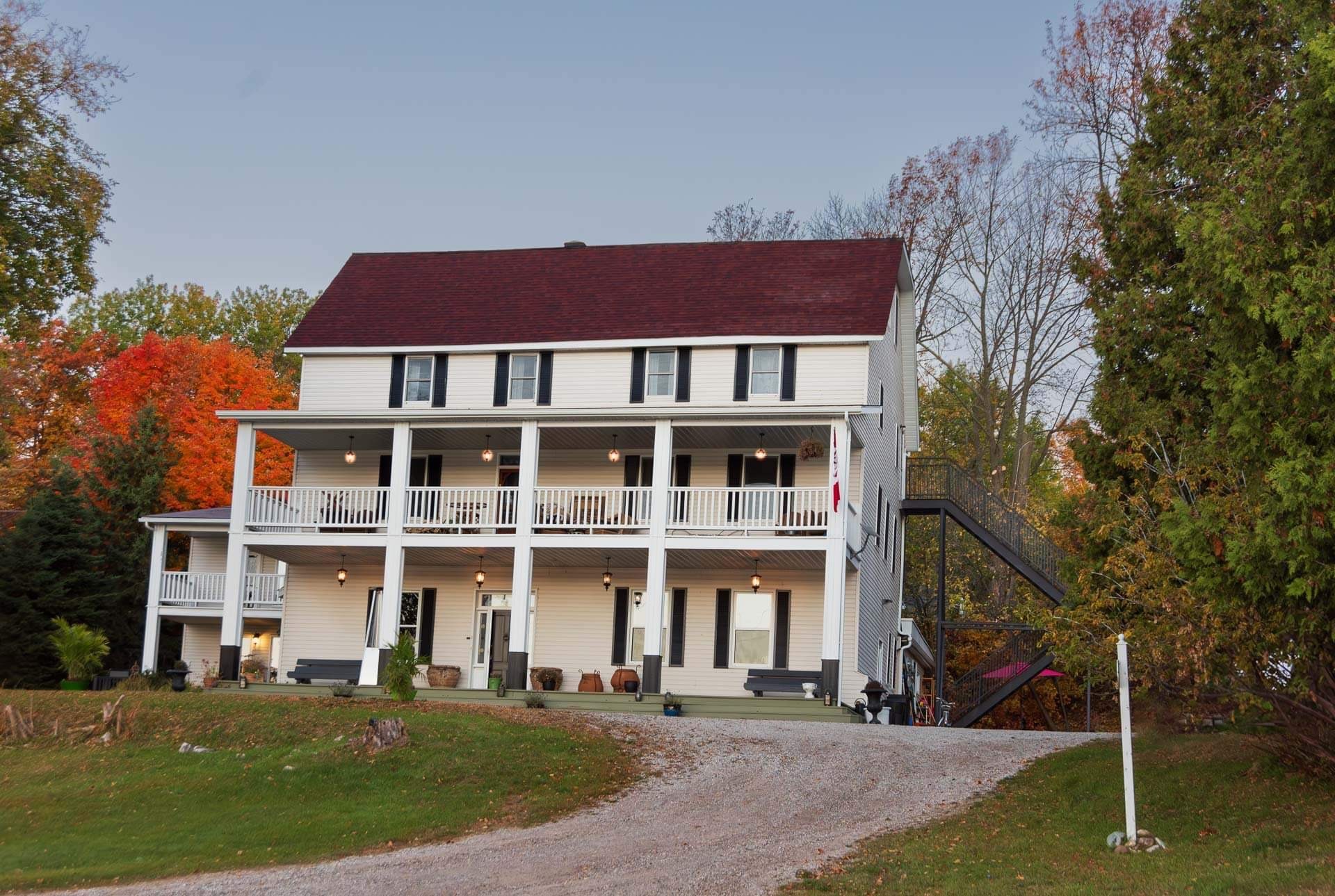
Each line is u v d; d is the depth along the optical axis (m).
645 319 33.31
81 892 13.84
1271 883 11.59
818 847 15.14
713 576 32.28
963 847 14.82
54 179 33.31
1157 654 14.97
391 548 31.09
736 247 35.97
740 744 22.02
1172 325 18.88
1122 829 15.10
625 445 32.66
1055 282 44.75
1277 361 14.16
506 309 34.84
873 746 22.11
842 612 28.47
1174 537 13.96
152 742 21.41
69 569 40.12
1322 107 14.27
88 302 61.62
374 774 19.30
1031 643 34.75
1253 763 16.92
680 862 14.53
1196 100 19.66
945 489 37.50
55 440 52.84
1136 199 19.83
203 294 62.41
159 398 50.59
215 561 37.34
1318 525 12.68
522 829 16.83
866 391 31.38
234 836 16.33
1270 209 14.07
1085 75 40.62
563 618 32.88
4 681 37.09
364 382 34.31
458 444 33.66
